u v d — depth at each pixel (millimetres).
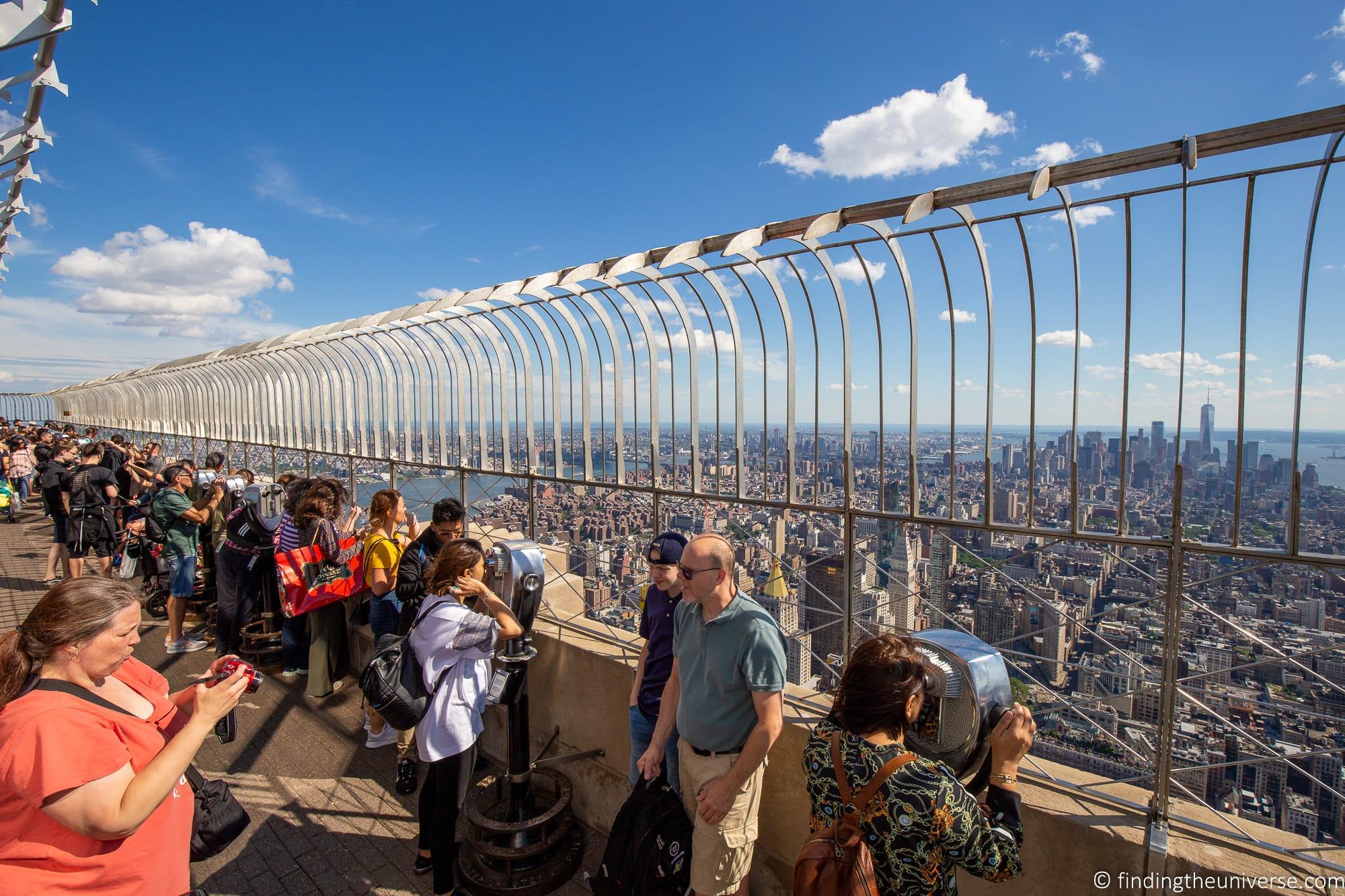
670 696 2805
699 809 2414
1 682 1821
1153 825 2088
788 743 2836
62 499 8906
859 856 1601
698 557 2436
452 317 4820
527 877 3186
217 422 10602
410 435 5715
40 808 1700
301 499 5297
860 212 2473
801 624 3033
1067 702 2297
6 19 2629
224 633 6023
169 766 1854
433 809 3277
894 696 1754
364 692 3059
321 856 3473
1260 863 1920
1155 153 1928
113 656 1935
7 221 7207
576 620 4262
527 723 3402
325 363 6793
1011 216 2254
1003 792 1799
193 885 3230
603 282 3660
